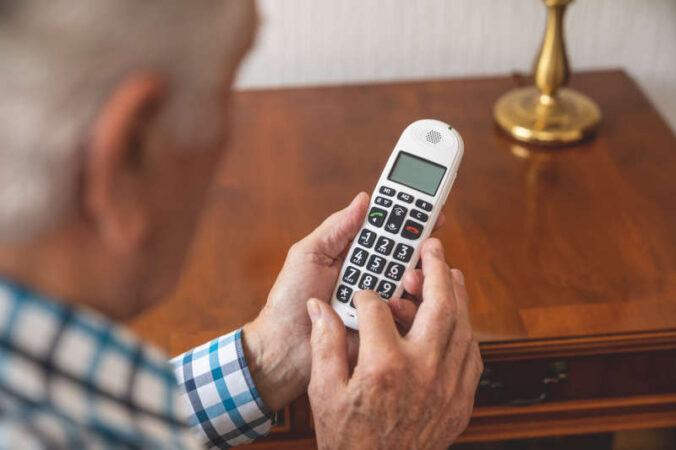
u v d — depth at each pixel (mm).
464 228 862
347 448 535
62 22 271
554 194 904
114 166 288
